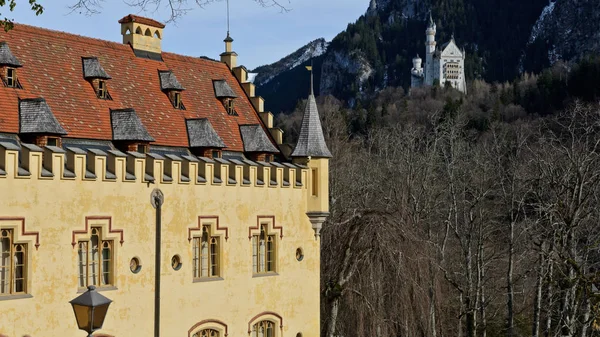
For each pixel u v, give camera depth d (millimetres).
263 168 42688
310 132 46406
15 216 30469
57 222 32094
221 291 39969
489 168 69688
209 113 44344
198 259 39094
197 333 38875
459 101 144750
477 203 63812
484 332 56812
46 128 33375
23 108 33938
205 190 39062
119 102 39281
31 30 37531
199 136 41500
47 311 31625
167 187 37125
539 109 130250
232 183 40562
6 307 30047
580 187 43375
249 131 45125
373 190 73812
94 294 21828
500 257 62906
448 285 63438
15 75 34750
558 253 42094
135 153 36000
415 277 51094
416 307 50812
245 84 48719
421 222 64875
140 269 35781
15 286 30766
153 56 43656
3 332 29906
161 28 44156
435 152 78000
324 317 51219
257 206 42219
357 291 50188
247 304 41531
